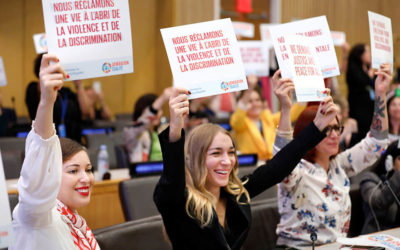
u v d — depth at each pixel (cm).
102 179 402
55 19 178
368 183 311
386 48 279
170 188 197
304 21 249
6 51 935
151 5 991
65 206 191
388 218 305
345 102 496
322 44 249
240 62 209
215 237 210
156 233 241
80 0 180
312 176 262
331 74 249
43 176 163
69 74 180
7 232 136
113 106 1002
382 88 278
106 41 183
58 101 486
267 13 1004
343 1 973
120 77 999
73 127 510
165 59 1002
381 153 284
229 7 973
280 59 247
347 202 271
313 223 260
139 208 292
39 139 162
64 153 192
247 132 505
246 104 500
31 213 167
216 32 209
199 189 216
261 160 486
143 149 462
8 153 411
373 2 996
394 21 993
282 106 253
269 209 291
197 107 596
